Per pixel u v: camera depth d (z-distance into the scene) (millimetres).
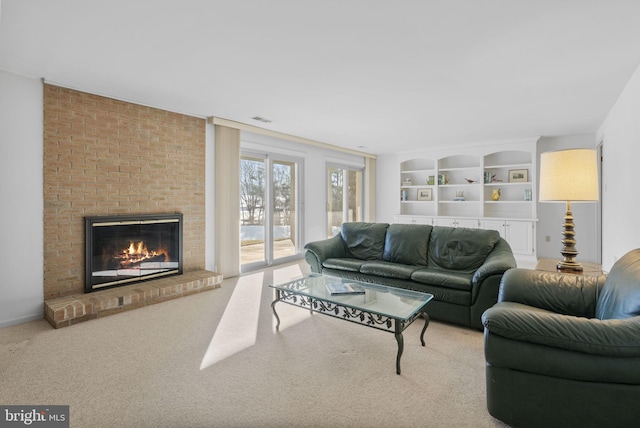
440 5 1839
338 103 3639
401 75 2842
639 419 1304
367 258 3984
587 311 1983
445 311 2865
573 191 2275
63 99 3059
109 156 3371
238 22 2021
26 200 2867
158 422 1563
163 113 3816
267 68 2699
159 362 2150
